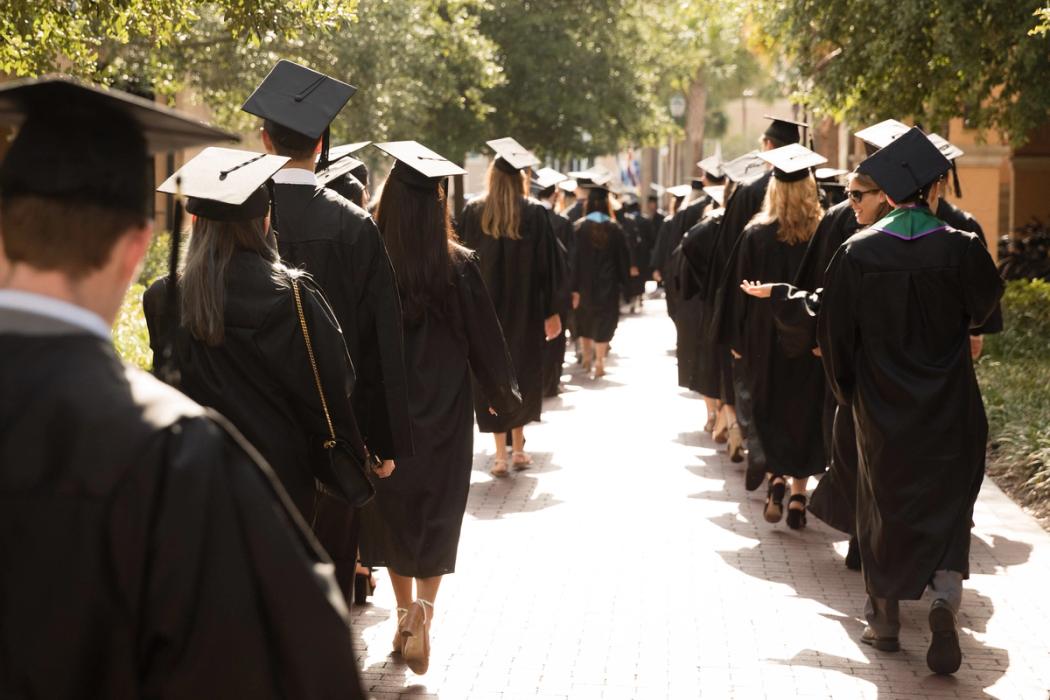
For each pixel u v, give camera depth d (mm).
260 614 2816
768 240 13617
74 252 2801
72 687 2656
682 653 9391
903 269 9250
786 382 13398
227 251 6312
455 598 10758
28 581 2633
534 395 16391
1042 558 12047
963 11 22344
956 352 9320
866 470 9445
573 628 9977
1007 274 38594
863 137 11789
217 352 6289
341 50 32875
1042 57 23156
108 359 2791
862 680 8859
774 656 9352
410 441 7746
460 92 46281
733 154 129750
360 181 11570
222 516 2764
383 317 7645
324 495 7285
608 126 54312
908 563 9148
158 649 2721
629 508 14352
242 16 15938
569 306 23453
